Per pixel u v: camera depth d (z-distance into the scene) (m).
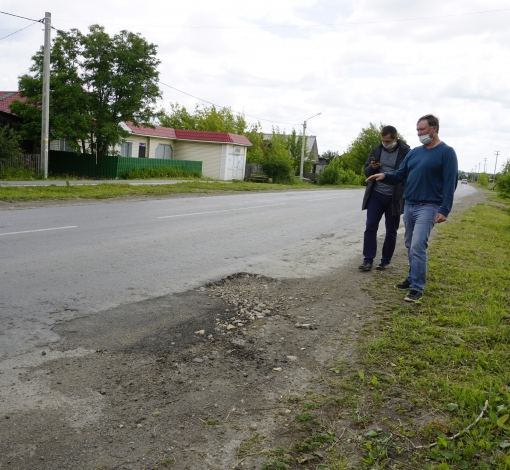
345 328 4.47
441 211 5.16
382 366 3.62
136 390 3.18
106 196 16.09
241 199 18.86
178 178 34.12
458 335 4.22
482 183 100.06
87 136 28.66
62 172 30.73
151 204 14.70
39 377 3.29
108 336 4.06
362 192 34.06
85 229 9.20
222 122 56.25
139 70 30.08
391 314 4.86
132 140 36.53
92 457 2.47
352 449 2.61
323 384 3.35
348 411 2.99
